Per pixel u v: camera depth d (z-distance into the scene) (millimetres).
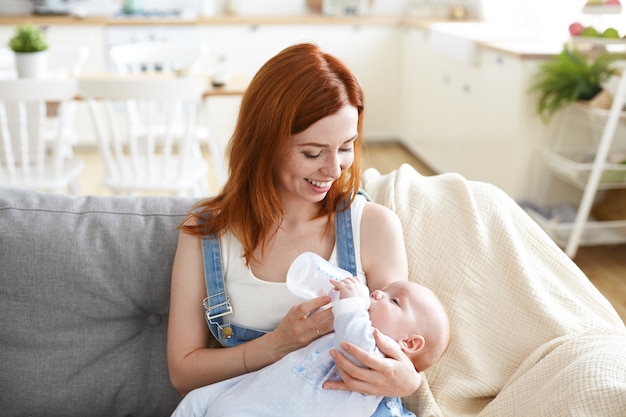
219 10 5883
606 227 3488
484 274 1508
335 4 5684
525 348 1463
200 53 4195
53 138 3916
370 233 1424
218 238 1418
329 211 1431
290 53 1279
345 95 1258
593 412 1156
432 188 1624
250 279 1392
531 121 3607
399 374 1219
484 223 1551
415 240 1535
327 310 1285
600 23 3361
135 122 4125
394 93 5715
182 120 4625
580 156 3480
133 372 1525
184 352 1386
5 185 3248
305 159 1280
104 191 4508
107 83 3129
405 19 5492
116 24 5160
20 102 3145
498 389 1456
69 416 1517
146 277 1525
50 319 1509
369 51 5578
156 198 1626
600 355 1261
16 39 3410
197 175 3457
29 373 1501
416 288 1332
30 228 1522
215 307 1389
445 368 1477
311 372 1261
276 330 1319
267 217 1373
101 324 1530
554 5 4398
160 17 5324
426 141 5141
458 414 1437
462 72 4371
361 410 1248
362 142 1528
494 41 4051
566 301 1500
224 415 1250
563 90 3418
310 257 1321
